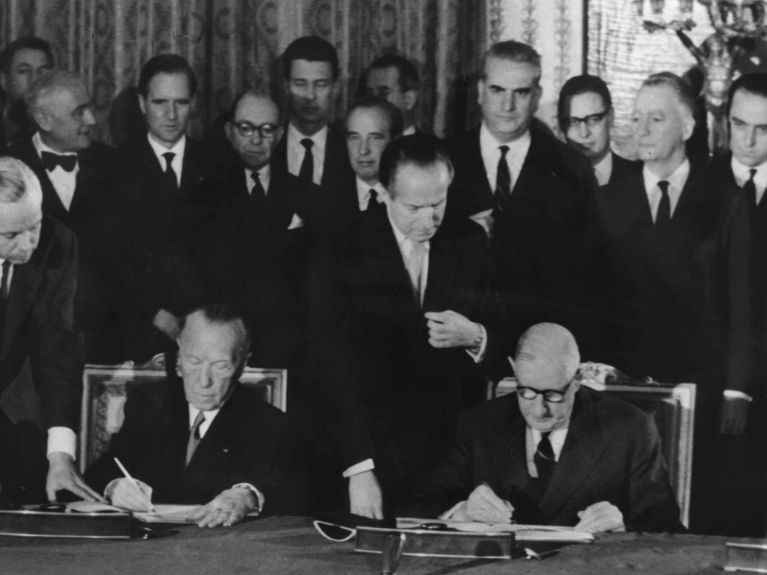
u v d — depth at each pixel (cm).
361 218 460
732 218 449
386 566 314
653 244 452
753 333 448
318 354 455
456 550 338
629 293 454
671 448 429
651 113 451
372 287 457
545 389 426
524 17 454
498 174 455
